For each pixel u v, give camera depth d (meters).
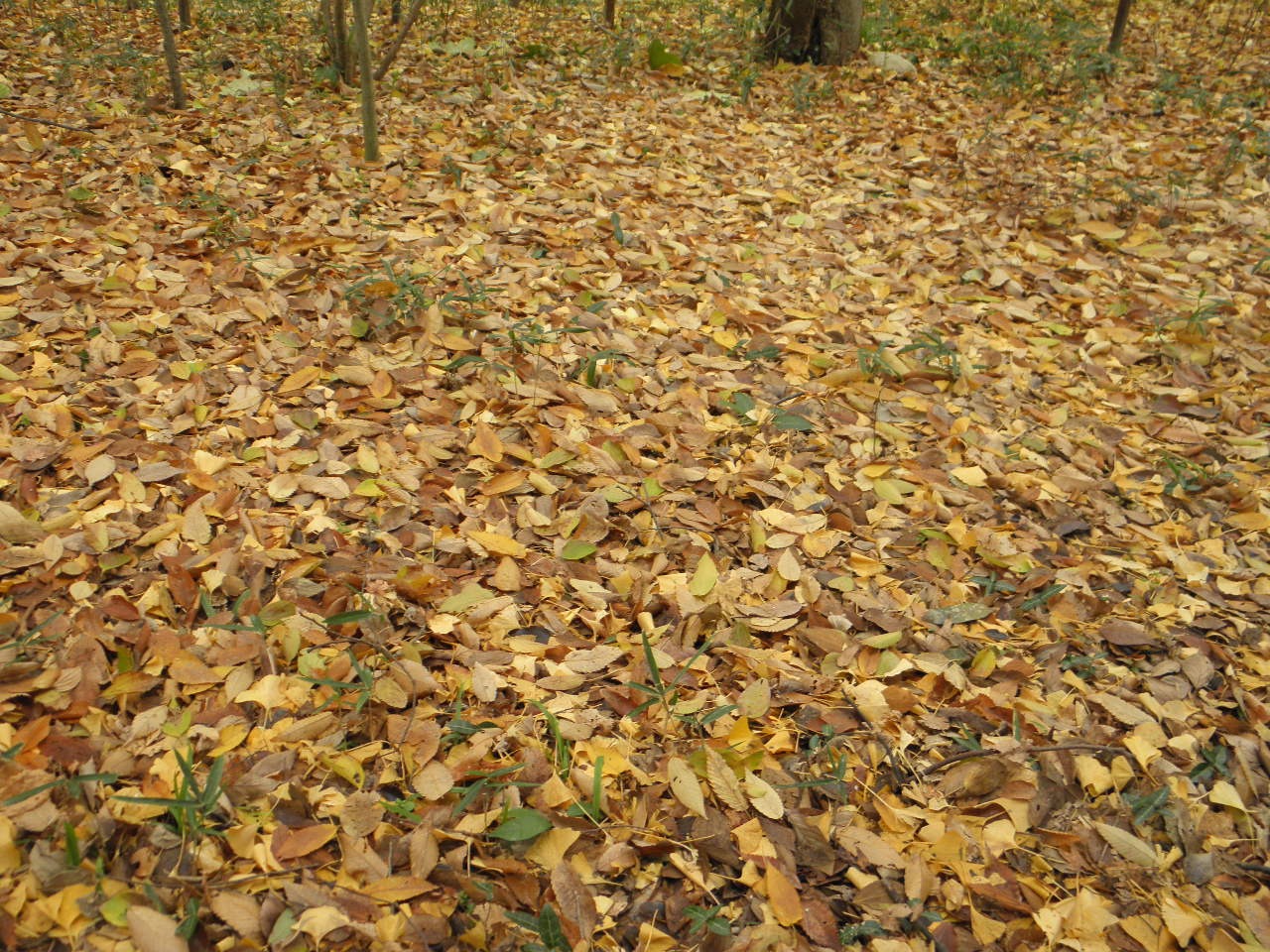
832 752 2.16
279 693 2.15
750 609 2.53
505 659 2.32
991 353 3.81
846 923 1.86
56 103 5.56
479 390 3.27
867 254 4.59
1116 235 4.77
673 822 2.00
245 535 2.58
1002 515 2.99
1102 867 1.99
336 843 1.90
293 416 3.09
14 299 3.52
